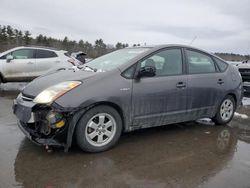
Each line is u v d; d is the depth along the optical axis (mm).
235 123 5953
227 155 4121
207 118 5879
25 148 3992
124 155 3928
